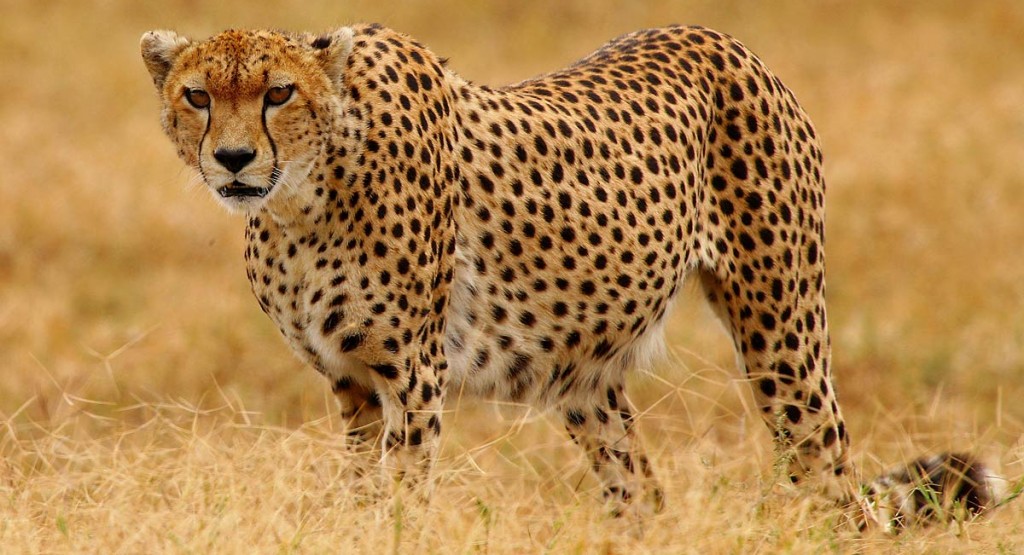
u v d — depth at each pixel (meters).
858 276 19.81
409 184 9.36
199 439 9.91
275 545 8.70
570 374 10.50
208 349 16.62
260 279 9.73
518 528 9.25
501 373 10.16
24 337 17.25
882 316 18.02
